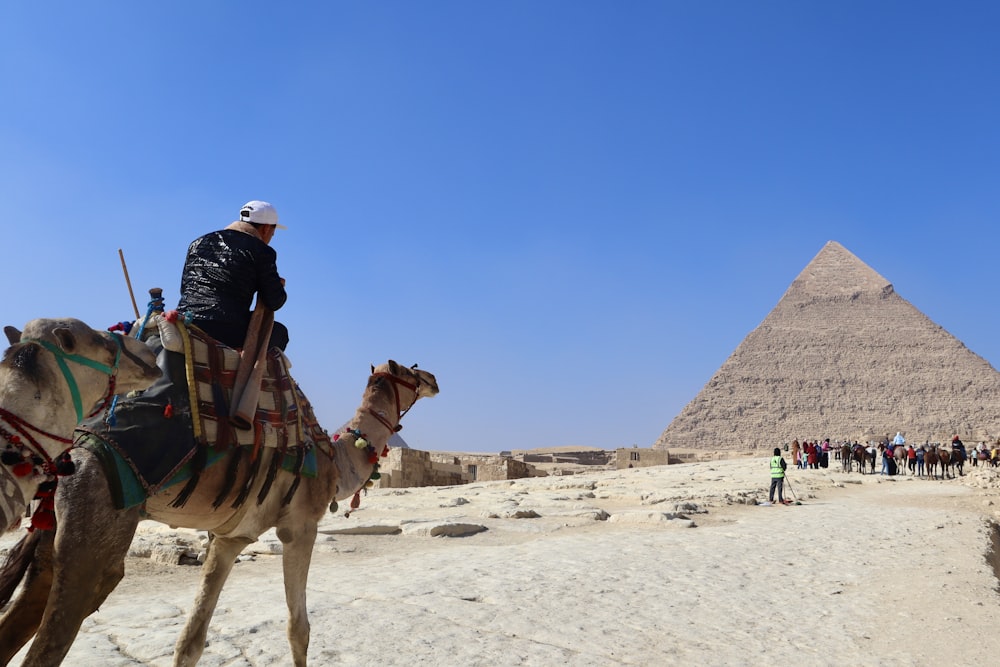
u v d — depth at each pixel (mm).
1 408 4707
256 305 6770
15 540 14680
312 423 7219
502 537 21391
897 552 19078
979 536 23172
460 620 10516
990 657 10156
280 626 9734
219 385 6172
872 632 11148
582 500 33969
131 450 5449
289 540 7000
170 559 15758
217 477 6055
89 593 5211
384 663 8570
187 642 6637
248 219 7141
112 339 5371
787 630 11039
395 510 28516
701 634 10570
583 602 12023
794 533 22406
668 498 33250
